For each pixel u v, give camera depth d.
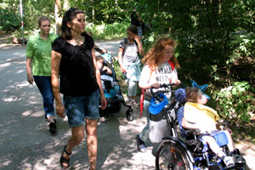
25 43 18.45
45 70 4.99
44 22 4.93
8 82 8.49
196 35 6.24
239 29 6.03
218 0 5.91
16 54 13.75
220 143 3.15
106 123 5.46
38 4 23.50
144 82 3.73
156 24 6.12
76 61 3.42
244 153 4.18
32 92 7.53
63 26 3.47
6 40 19.94
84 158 4.22
